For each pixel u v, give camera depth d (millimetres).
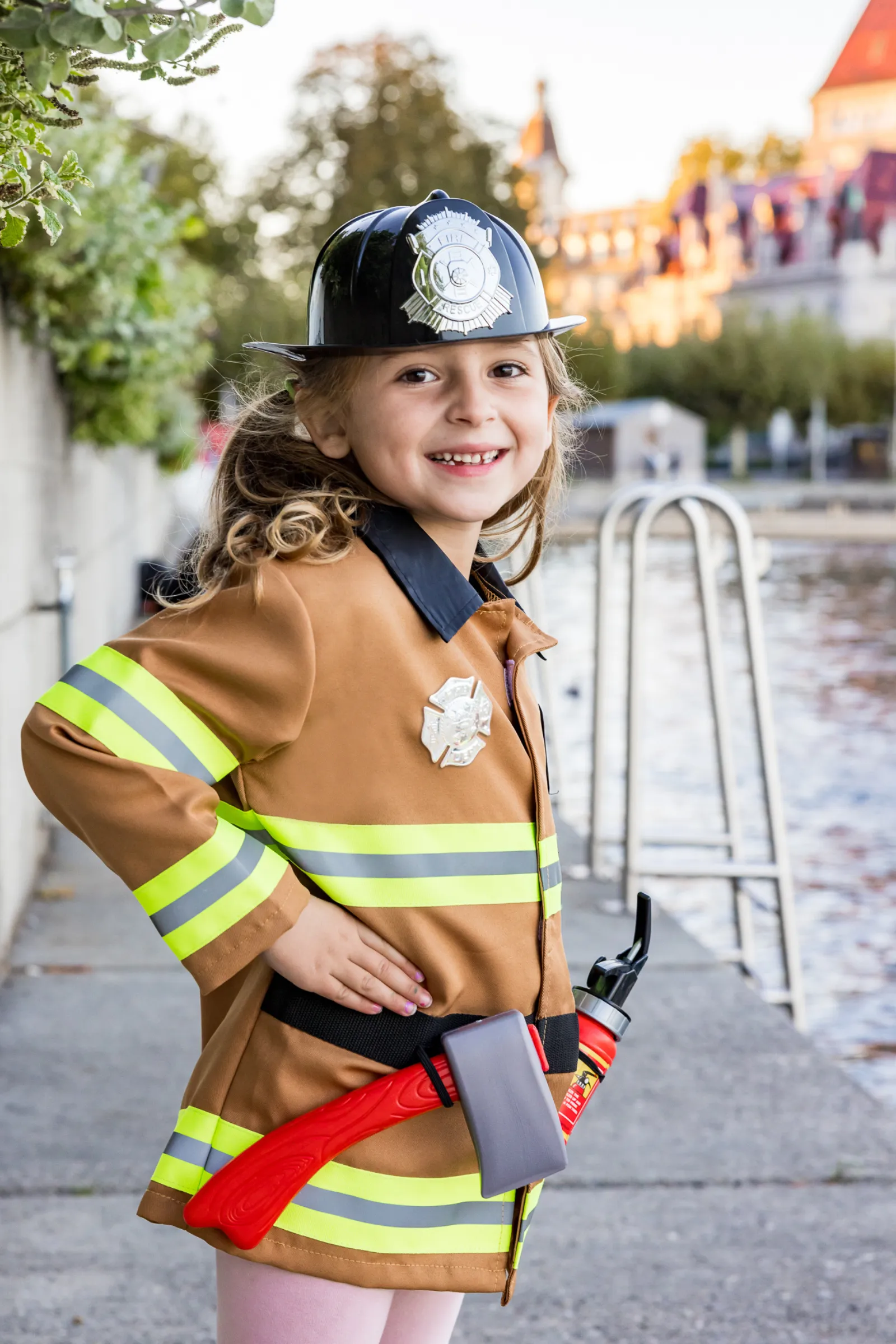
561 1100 1498
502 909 1424
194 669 1321
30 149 1306
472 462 1425
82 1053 3496
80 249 4879
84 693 1300
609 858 5891
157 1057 3482
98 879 5047
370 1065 1376
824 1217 2785
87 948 4301
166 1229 2701
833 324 79875
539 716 1530
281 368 1603
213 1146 1401
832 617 16562
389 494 1439
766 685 4344
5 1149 2979
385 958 1360
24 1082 3312
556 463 1745
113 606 9523
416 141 42062
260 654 1328
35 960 4184
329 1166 1366
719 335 77375
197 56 1178
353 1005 1357
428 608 1415
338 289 1415
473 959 1405
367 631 1372
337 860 1363
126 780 1274
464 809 1409
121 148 5457
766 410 76375
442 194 1421
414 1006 1376
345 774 1369
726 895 5621
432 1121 1401
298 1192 1358
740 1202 2848
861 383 76438
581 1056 1541
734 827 4672
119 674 1306
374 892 1368
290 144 42781
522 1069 1350
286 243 42344
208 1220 1335
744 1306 2465
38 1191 2816
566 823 6246
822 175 99438
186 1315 2416
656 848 6184
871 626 15742
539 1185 1509
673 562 24219
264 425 1499
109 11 1083
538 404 1466
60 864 5242
